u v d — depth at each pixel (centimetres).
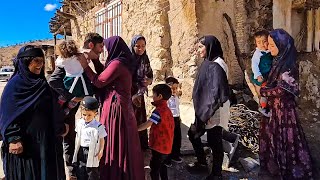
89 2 1192
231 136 511
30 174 322
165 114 416
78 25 1338
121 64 367
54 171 334
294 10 796
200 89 440
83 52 388
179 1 684
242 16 738
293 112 423
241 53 728
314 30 796
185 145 559
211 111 420
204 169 478
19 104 314
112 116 368
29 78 322
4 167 327
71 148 436
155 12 736
